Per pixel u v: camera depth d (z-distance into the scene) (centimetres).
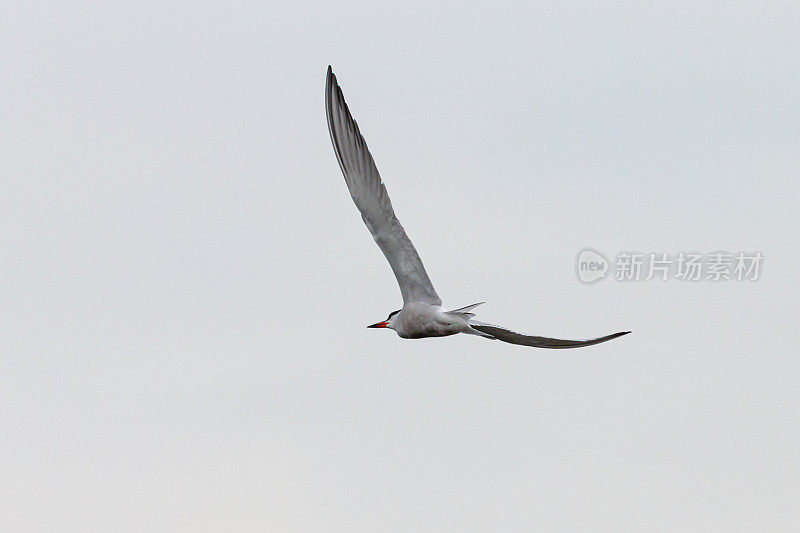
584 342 1305
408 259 1430
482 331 1395
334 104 1410
